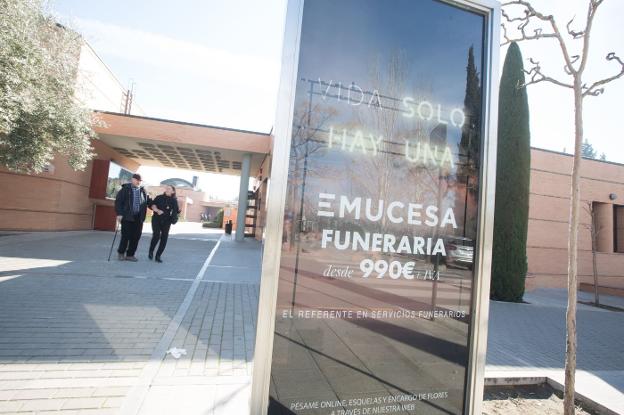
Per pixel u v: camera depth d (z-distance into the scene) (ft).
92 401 8.50
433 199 7.61
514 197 31.37
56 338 12.07
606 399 10.16
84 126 38.09
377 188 7.25
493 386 11.01
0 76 25.26
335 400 6.85
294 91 6.64
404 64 7.50
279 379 6.61
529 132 32.17
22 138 31.65
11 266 23.11
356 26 7.20
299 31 6.71
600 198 46.91
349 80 7.11
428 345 7.46
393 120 7.38
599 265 46.60
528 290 40.55
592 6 8.76
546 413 9.42
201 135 52.65
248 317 16.10
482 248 7.75
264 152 54.54
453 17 7.88
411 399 7.30
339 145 7.02
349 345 6.98
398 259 7.37
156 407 8.40
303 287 6.79
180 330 13.76
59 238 42.42
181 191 188.85
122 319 14.48
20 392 8.66
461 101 7.87
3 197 42.60
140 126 50.57
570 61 9.13
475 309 7.68
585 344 18.71
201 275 25.26
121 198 27.99
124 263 27.43
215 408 8.48
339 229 6.99
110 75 63.57
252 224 81.20
